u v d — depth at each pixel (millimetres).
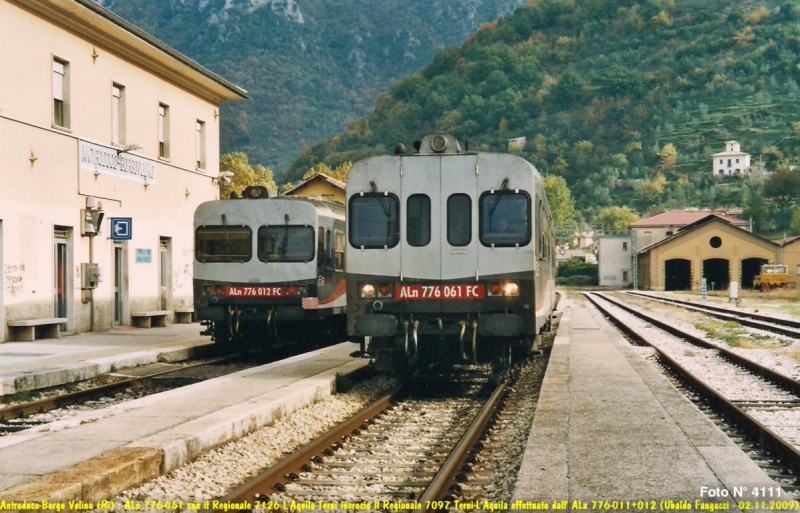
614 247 119625
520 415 11812
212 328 21672
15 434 9719
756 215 140375
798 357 19203
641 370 15539
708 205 185500
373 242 13844
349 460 9047
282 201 20797
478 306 13602
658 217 122938
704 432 9273
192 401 11414
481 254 13633
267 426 10797
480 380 15656
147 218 28125
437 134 13859
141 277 27703
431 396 14062
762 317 33688
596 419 10133
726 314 37781
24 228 21656
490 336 13742
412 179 13820
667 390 12820
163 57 28016
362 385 15016
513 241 13602
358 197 13938
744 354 20109
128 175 26828
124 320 26797
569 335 24641
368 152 195875
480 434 10227
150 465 7922
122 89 26719
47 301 22641
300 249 20672
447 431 10773
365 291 13812
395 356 14719
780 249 94062
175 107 30328
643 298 67875
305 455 8797
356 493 7668
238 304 20734
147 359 18609
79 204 24109
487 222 13672
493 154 13734
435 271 13695
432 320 13727
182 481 7961
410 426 11125
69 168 23609
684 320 35688
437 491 7176
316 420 11750
